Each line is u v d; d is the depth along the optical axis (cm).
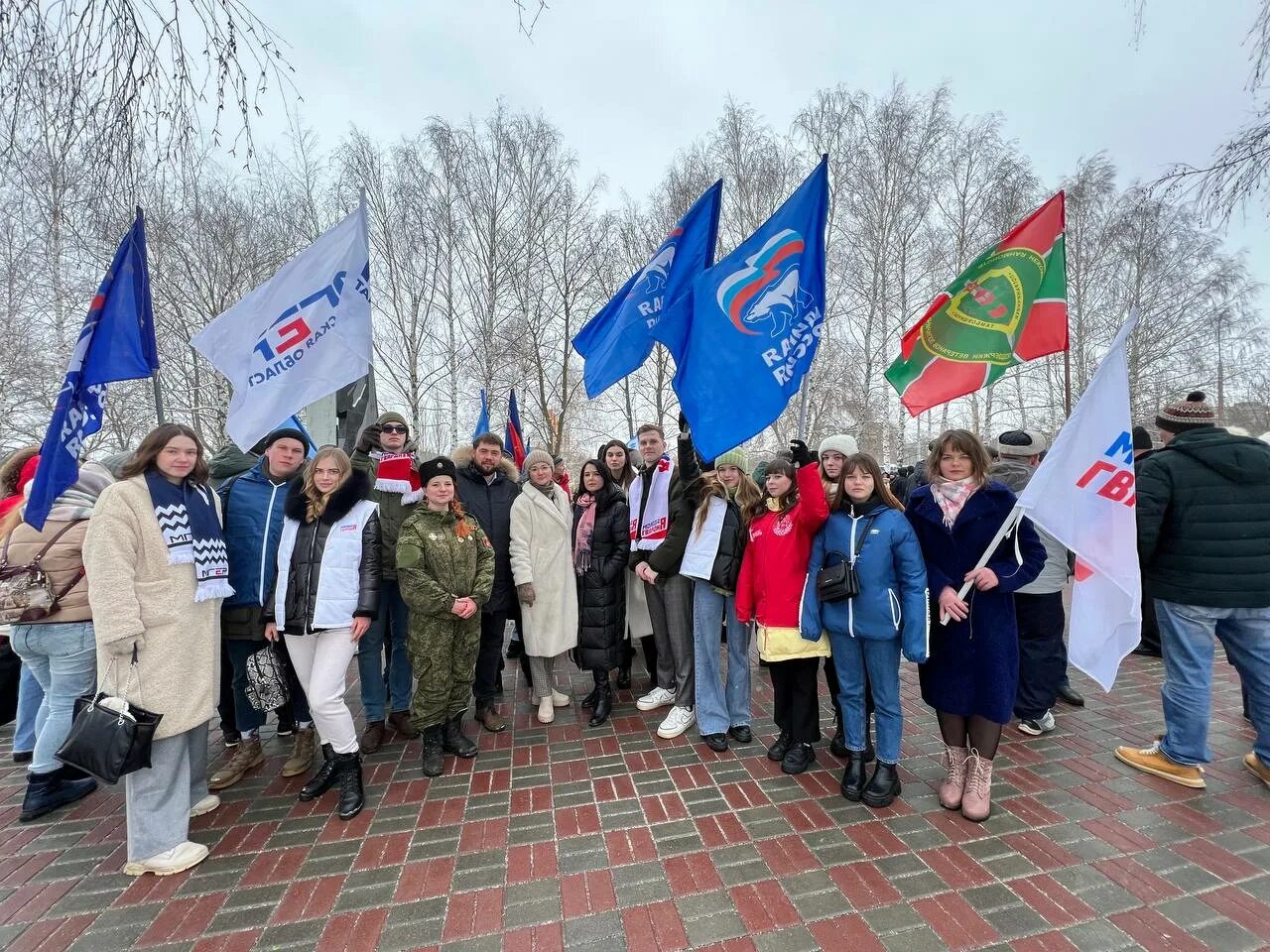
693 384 346
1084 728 366
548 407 2092
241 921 217
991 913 210
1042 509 272
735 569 345
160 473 265
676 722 375
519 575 380
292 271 371
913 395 389
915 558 276
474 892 230
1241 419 2295
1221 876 227
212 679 271
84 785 318
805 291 350
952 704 275
